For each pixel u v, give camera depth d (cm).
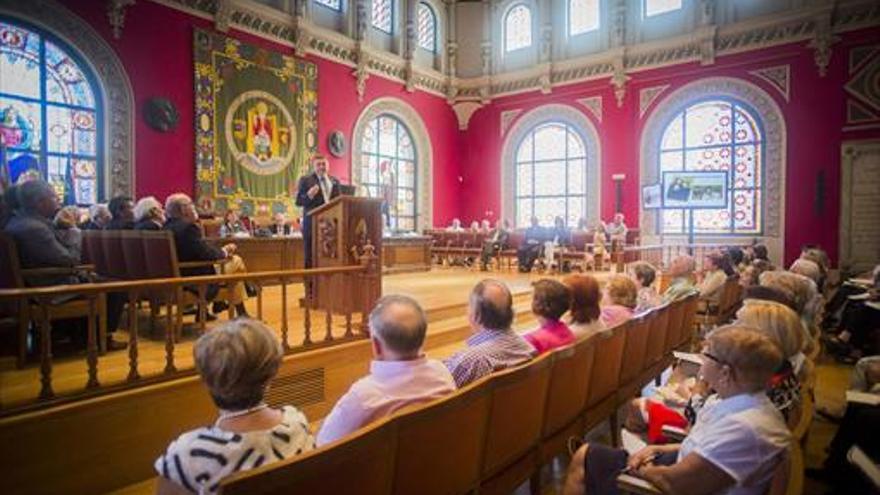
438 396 215
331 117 1236
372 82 1336
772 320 227
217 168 1020
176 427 317
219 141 1023
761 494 169
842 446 301
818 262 780
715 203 1136
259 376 161
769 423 174
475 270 1222
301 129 1168
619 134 1353
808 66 1112
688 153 1279
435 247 1366
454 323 591
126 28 901
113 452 291
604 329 313
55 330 390
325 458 139
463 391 196
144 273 419
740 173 1214
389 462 164
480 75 1559
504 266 1299
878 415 293
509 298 281
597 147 1385
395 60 1382
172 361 322
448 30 1554
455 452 200
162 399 311
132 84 910
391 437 163
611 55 1337
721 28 1194
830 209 1097
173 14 959
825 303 731
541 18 1445
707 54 1209
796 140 1130
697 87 1245
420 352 221
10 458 257
